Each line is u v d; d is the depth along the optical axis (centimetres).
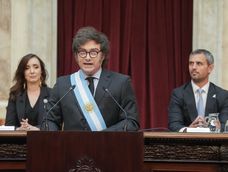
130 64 837
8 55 792
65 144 352
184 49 837
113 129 420
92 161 351
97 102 433
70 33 832
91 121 428
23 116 600
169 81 836
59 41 833
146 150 408
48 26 812
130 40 837
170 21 838
